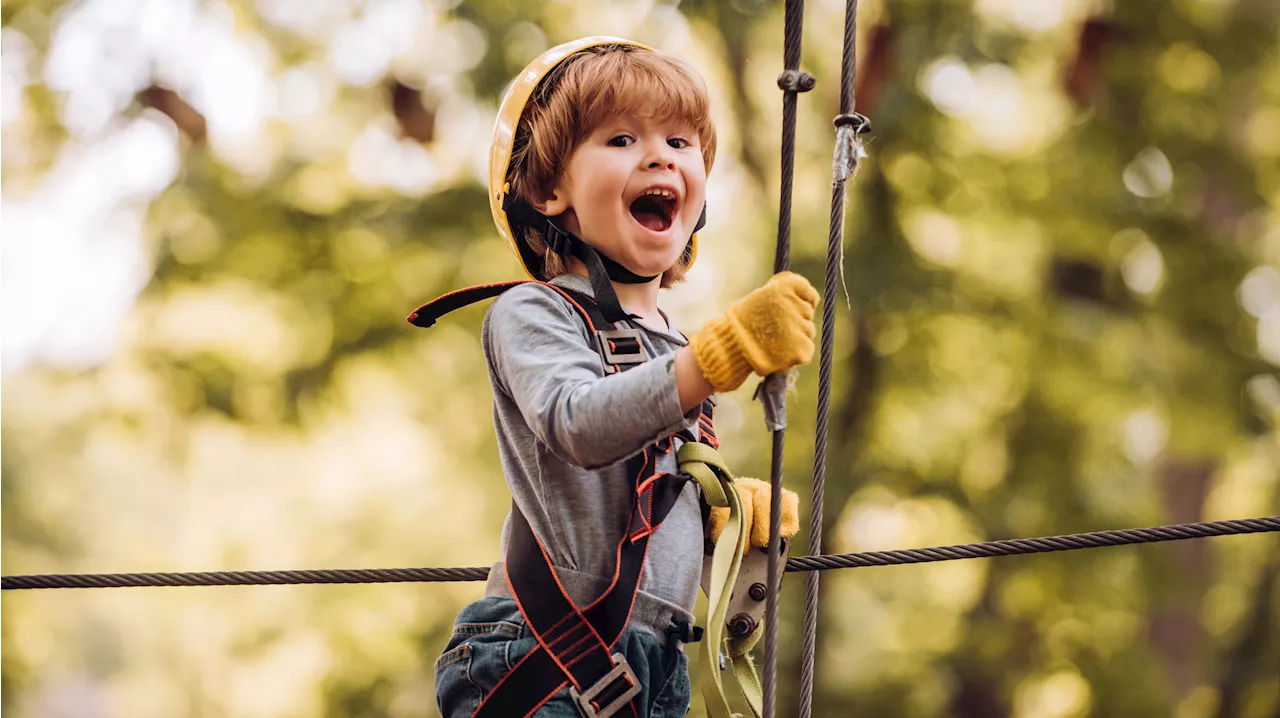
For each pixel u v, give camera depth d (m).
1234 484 11.60
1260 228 10.89
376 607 10.88
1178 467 11.57
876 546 10.45
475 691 2.64
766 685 2.56
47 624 14.02
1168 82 10.09
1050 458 9.74
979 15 9.64
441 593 11.04
